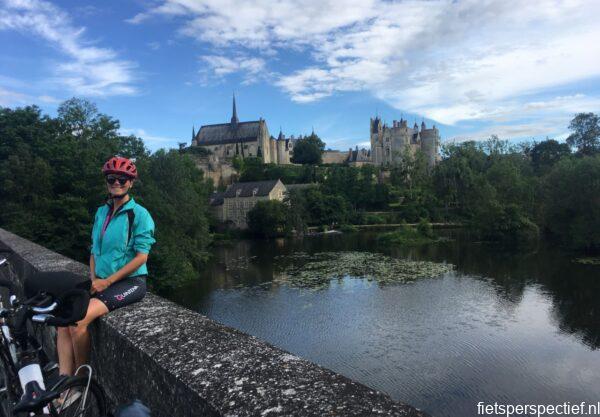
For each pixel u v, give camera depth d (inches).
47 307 104.3
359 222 3732.8
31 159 1400.1
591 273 1547.7
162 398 94.5
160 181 1824.6
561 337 968.3
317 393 75.8
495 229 2484.0
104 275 138.6
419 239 2554.1
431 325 1067.3
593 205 1994.3
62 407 99.1
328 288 1472.7
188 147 5541.3
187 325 118.3
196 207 1925.4
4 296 276.4
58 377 102.0
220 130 5935.0
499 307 1194.6
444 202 3892.7
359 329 1054.4
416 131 6235.2
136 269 137.7
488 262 1836.9
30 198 1359.5
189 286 1581.0
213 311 1250.6
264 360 91.9
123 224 138.9
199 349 100.1
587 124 3902.6
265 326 1103.0
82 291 106.7
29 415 93.2
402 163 5002.5
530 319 1090.1
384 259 2016.5
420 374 810.2
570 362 842.8
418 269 1740.9
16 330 106.0
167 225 1637.6
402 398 725.9
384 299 1306.6
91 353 137.2
